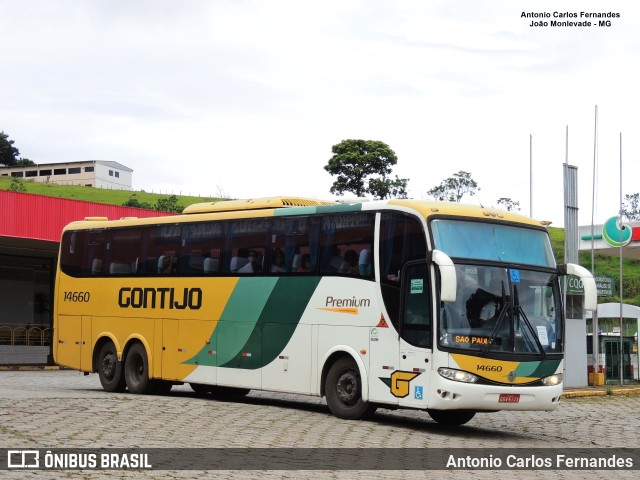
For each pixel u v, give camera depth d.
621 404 26.66
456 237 16.39
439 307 15.91
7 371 36.44
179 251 21.42
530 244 17.11
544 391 16.38
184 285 21.12
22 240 35.47
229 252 20.28
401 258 16.72
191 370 20.72
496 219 16.92
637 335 36.72
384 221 17.19
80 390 23.91
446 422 18.72
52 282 43.19
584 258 80.81
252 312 19.53
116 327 22.66
